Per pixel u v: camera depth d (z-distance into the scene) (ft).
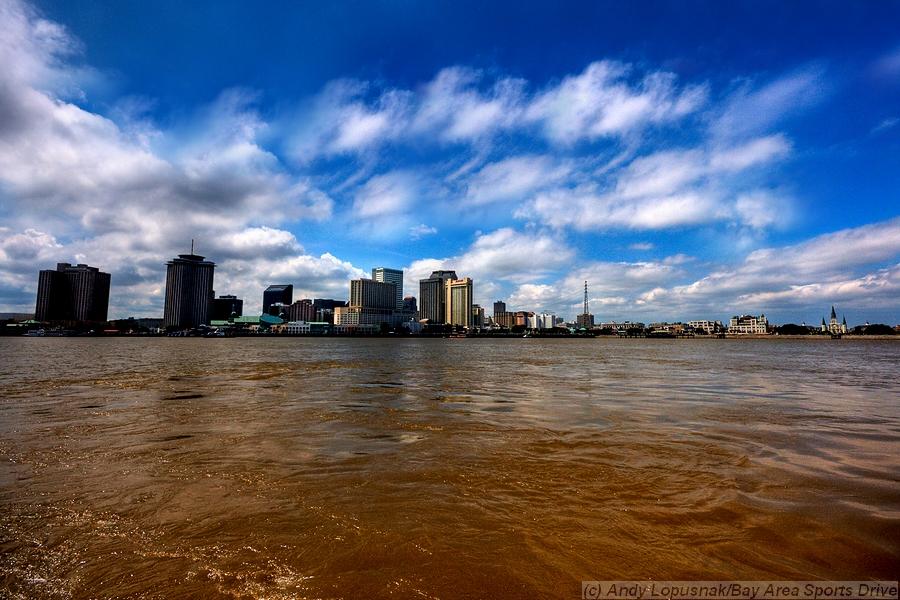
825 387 99.96
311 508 28.14
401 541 23.63
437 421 57.26
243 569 21.08
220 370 149.79
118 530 25.25
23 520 26.55
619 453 41.06
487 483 32.78
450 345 625.00
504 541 23.65
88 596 19.16
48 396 82.43
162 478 34.14
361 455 40.63
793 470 35.58
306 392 89.45
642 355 309.63
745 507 27.86
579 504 28.68
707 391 90.84
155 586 19.79
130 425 54.85
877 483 32.30
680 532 24.57
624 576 20.33
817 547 22.71
